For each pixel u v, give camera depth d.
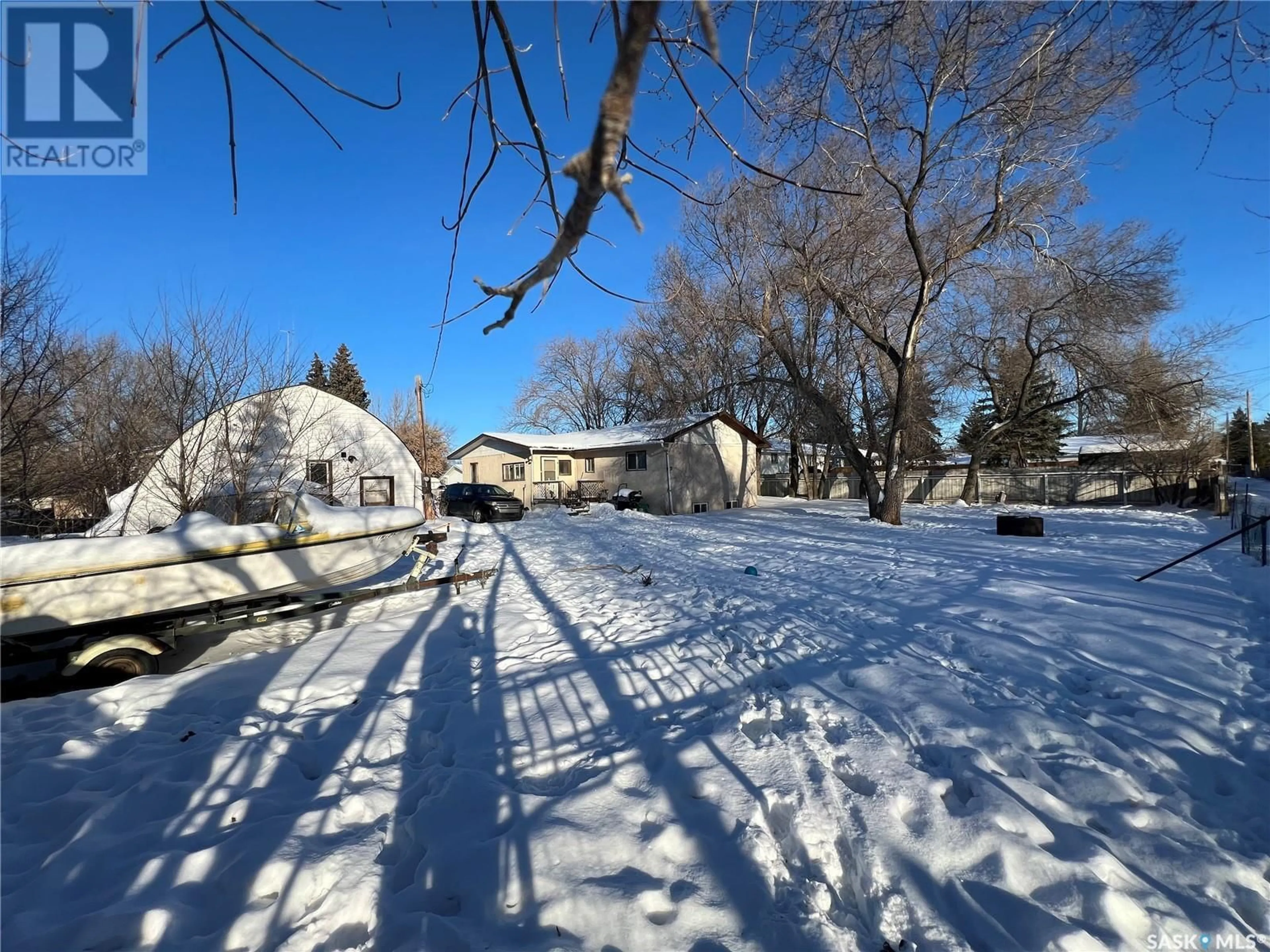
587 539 17.16
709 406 26.03
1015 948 2.49
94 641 6.19
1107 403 22.66
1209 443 26.09
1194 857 3.02
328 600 7.66
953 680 5.25
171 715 5.24
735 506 32.06
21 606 5.84
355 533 8.06
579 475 32.94
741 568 11.59
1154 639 5.98
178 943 2.66
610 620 7.83
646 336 32.12
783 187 12.99
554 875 2.97
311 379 41.50
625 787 3.78
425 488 24.12
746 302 20.78
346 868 3.05
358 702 5.50
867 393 25.00
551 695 5.33
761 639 6.62
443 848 3.20
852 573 10.56
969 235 18.06
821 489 37.59
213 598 6.93
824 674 5.49
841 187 14.61
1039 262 18.55
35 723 5.13
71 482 12.59
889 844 3.12
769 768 3.83
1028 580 9.12
